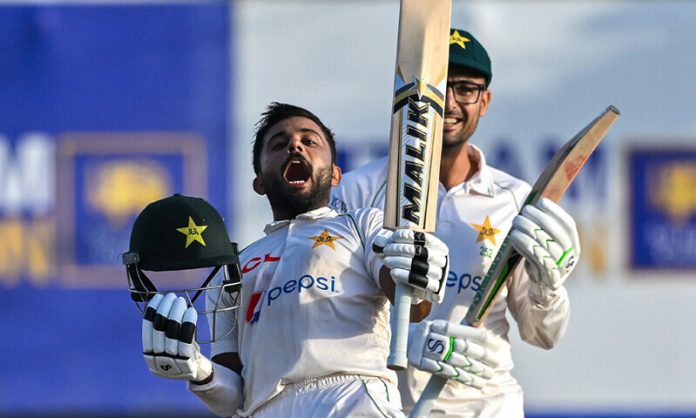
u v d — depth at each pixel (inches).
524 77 1068.5
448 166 674.2
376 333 548.4
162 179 1090.1
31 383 1087.6
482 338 541.6
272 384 542.3
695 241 1069.1
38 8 1087.0
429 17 571.2
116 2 1089.4
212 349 578.9
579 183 1072.2
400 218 548.4
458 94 656.4
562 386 1065.5
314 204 567.8
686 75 1068.5
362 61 1076.5
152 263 526.9
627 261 1069.8
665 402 1064.2
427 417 605.9
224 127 1086.4
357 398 530.6
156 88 1090.1
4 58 1087.0
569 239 549.0
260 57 1084.5
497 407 656.4
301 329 540.4
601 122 570.3
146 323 514.0
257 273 557.9
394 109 564.4
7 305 1090.1
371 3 1078.4
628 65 1069.8
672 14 1069.8
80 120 1090.1
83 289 1090.7
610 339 1066.7
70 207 1091.3
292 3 1085.8
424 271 512.4
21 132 1089.4
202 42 1088.8
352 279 547.8
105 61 1090.1
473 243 662.5
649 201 1069.8
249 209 1085.1
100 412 1086.4
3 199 1090.7
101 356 1090.1
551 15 1069.8
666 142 1069.1
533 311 625.0
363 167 700.0
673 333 1064.8
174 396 1088.2
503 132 1066.7
